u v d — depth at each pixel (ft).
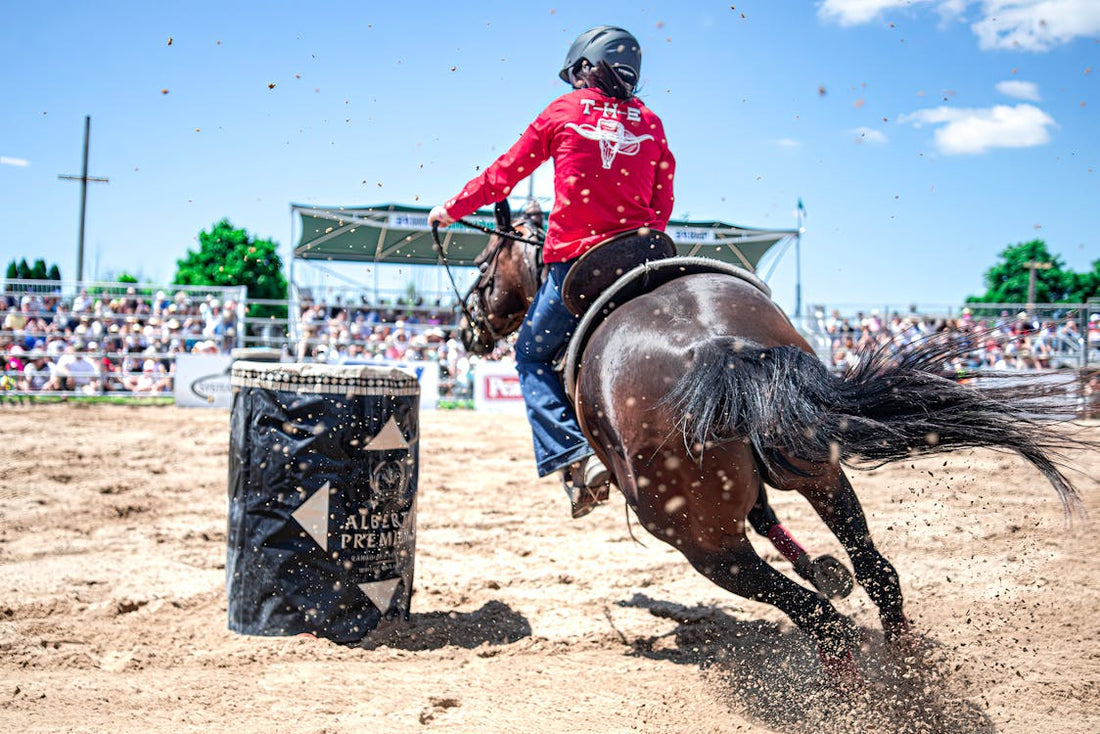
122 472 31.60
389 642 14.20
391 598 14.60
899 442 9.73
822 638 10.53
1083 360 56.24
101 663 13.05
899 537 22.00
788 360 9.95
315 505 14.02
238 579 14.37
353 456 14.20
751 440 9.81
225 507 26.08
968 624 14.96
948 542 21.26
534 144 12.96
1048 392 10.18
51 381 60.44
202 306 63.87
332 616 14.11
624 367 11.02
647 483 10.85
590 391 11.72
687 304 11.16
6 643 13.51
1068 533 21.89
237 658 13.11
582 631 15.01
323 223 61.11
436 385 62.90
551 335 13.47
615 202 12.69
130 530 22.59
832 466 10.67
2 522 22.90
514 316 16.60
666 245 12.98
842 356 61.46
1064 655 13.33
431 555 20.65
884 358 10.46
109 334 62.03
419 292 67.05
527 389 14.01
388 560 14.52
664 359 10.61
